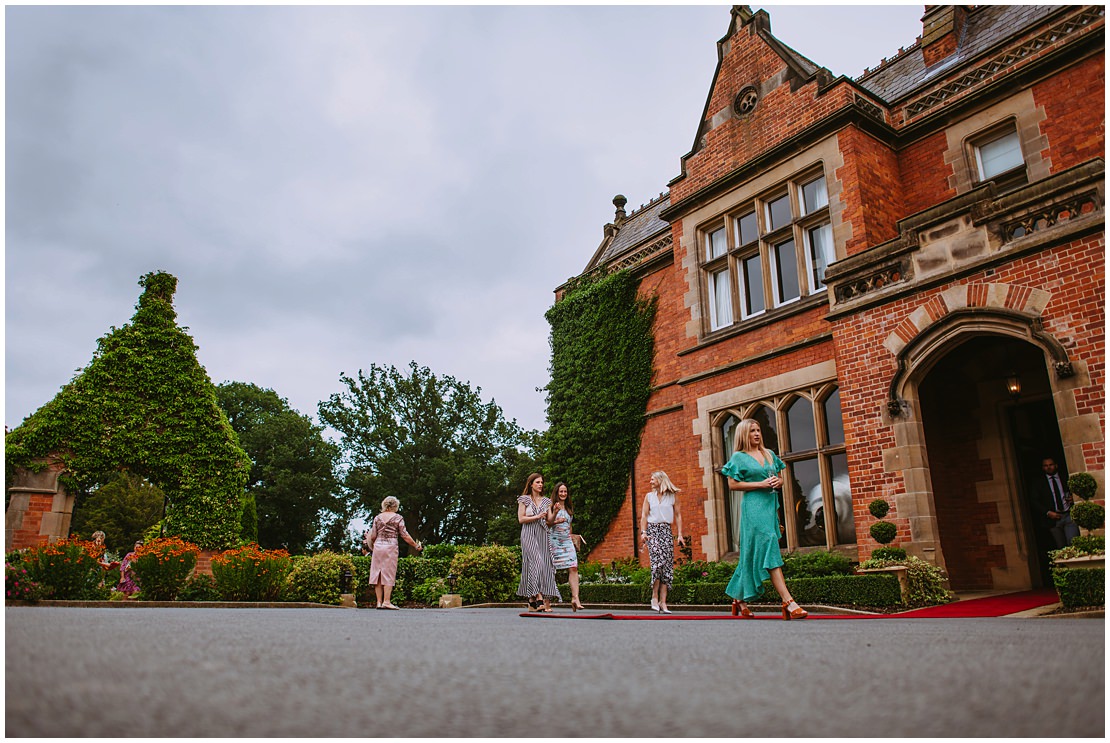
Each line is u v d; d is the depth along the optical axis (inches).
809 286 443.2
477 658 100.0
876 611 298.5
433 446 1728.6
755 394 455.8
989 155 420.2
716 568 397.4
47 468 559.2
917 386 346.3
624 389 590.6
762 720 57.1
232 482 618.5
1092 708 59.8
